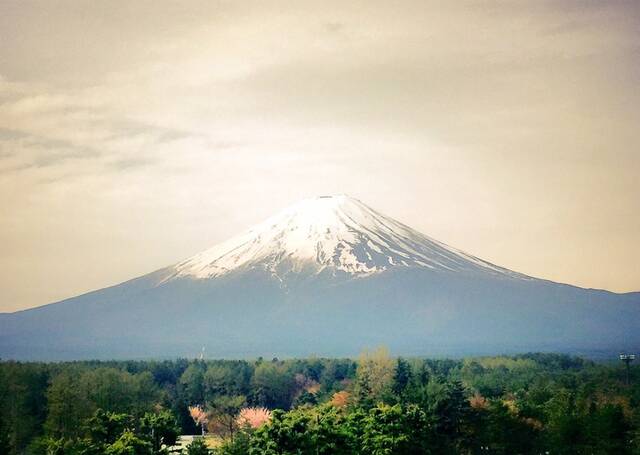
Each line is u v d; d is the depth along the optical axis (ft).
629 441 331.77
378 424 296.51
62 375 432.66
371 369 512.22
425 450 303.27
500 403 349.20
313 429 273.95
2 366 441.68
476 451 349.20
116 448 289.74
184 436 480.64
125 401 413.39
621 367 641.81
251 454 271.90
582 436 328.29
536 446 343.46
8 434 361.71
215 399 520.01
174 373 654.94
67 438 362.53
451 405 347.77
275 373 610.65
